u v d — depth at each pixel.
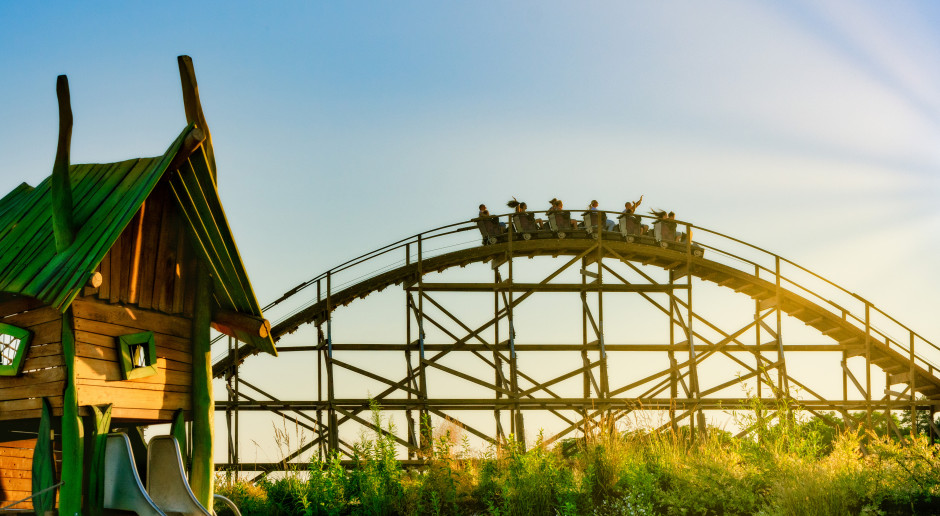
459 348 29.12
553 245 30.09
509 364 29.11
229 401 27.92
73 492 12.97
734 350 30.31
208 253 15.11
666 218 30.33
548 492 18.30
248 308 15.59
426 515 18.98
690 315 30.25
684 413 28.83
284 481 20.56
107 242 13.02
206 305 15.34
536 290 29.70
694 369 29.72
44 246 14.20
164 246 14.77
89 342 13.45
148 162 14.87
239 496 20.61
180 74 14.09
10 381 13.80
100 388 13.50
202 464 14.87
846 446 18.56
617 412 28.78
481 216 29.86
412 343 29.02
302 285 28.70
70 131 13.45
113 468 13.28
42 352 13.52
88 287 13.25
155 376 14.46
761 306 31.50
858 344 30.56
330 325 28.61
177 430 14.81
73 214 14.33
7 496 17.47
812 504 15.96
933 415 31.02
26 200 16.50
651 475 18.25
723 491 17.44
